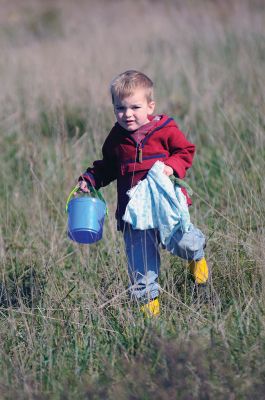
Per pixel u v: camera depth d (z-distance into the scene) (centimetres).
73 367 1399
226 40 3878
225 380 1252
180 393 1216
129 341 1444
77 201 1608
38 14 6825
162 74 3450
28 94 3219
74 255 1997
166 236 1513
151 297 1571
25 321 1528
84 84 3169
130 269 1582
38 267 1928
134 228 1509
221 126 2567
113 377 1322
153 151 1541
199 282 1631
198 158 2423
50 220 2205
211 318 1524
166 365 1284
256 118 2516
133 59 3706
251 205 1902
